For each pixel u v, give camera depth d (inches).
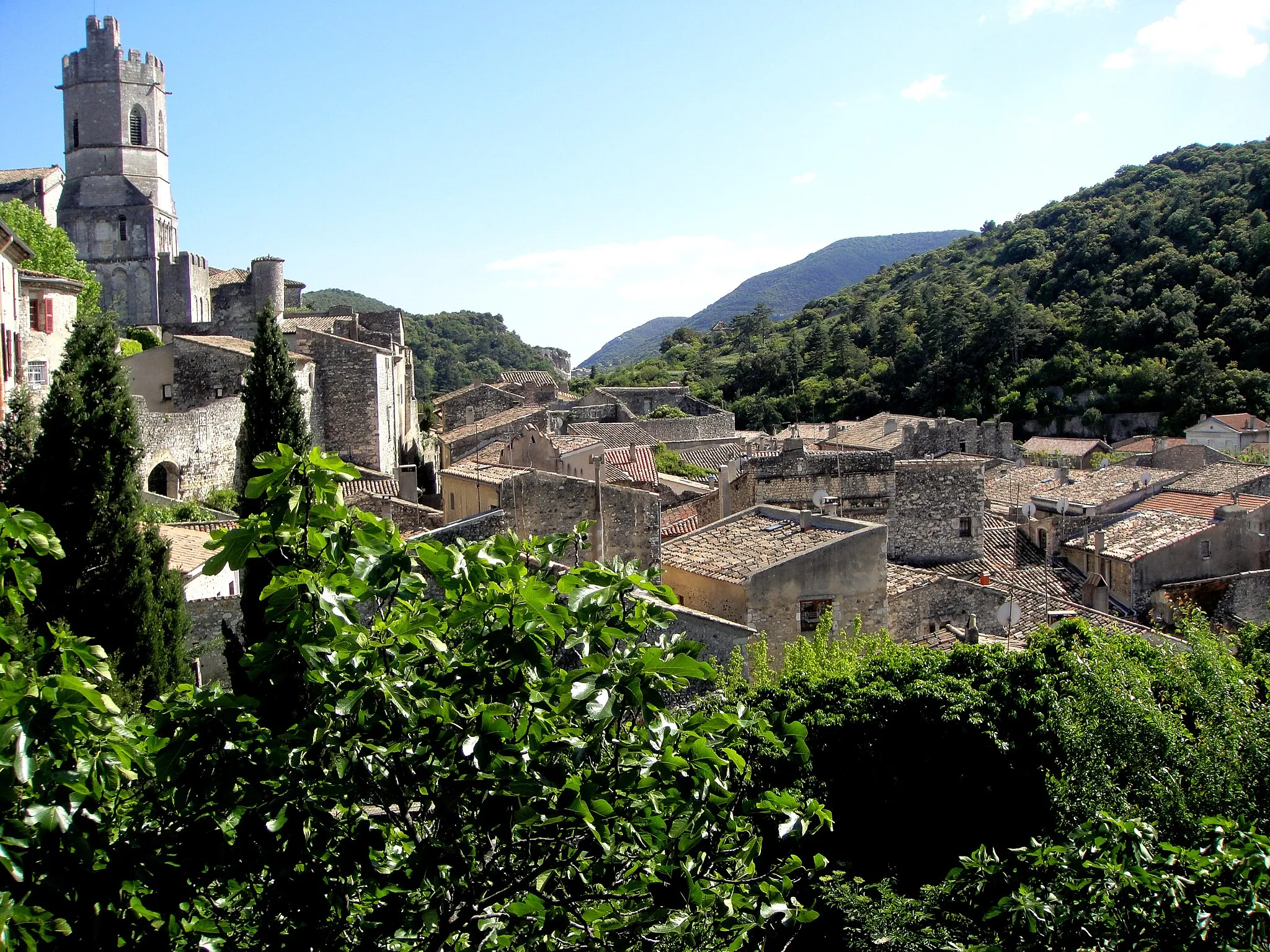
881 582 971.9
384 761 267.3
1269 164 4692.4
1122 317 4318.4
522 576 273.7
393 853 285.1
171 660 733.3
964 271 6220.5
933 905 555.5
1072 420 4170.8
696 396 5334.6
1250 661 862.5
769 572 925.8
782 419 4761.3
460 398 3639.3
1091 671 668.7
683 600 1000.2
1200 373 3836.1
